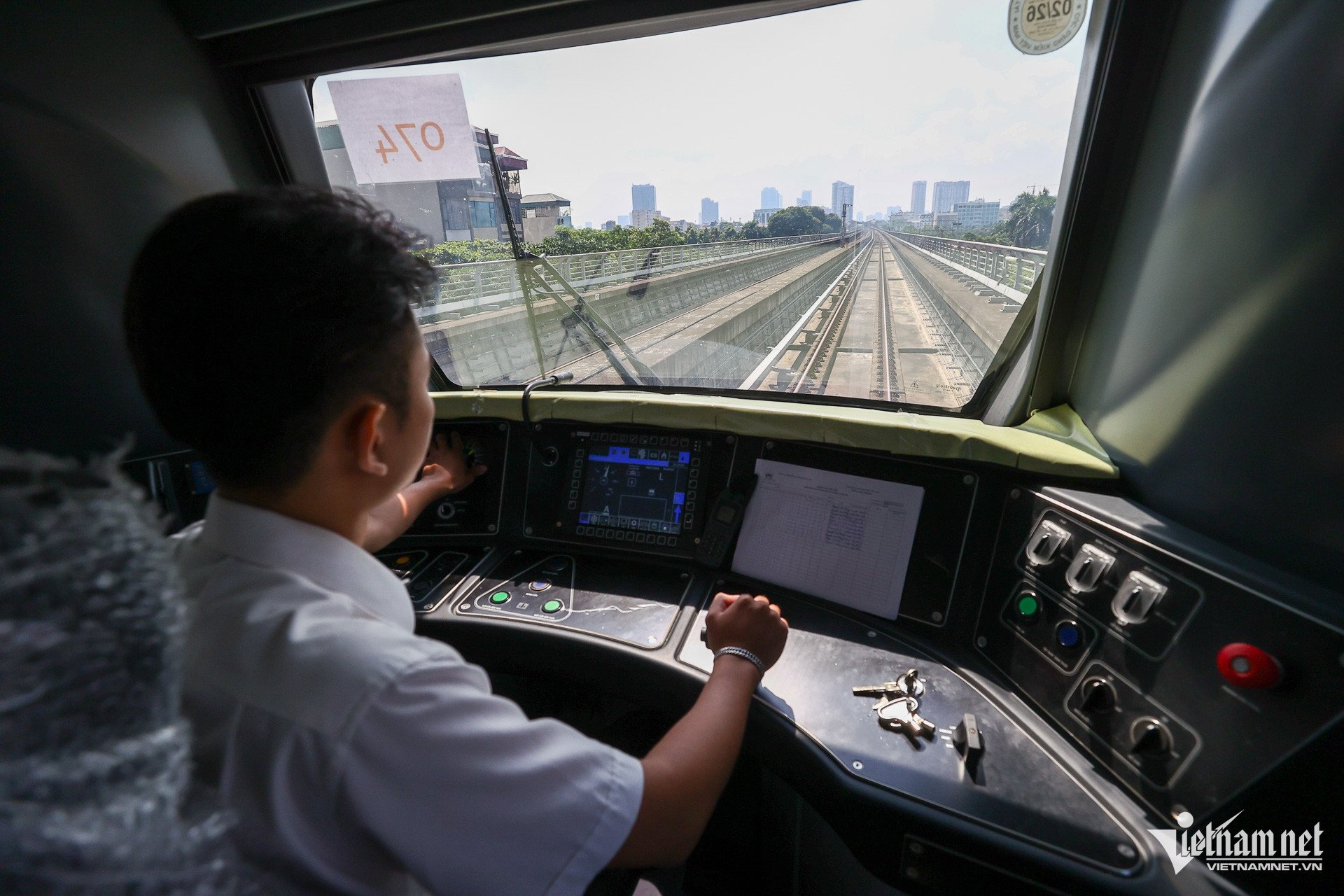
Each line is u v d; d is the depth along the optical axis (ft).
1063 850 2.65
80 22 4.98
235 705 1.35
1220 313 2.93
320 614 1.49
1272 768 2.38
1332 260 2.38
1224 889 2.47
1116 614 3.06
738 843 3.98
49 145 4.91
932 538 4.06
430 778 1.34
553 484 5.36
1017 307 4.36
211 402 1.38
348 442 1.60
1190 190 3.13
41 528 0.82
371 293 1.46
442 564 5.17
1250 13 2.74
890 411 5.09
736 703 2.29
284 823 1.32
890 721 3.32
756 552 4.60
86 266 5.23
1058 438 4.10
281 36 5.43
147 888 0.85
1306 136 2.49
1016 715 3.35
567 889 1.50
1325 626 2.29
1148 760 2.81
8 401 4.99
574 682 4.34
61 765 0.80
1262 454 2.71
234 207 1.38
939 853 2.86
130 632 0.89
